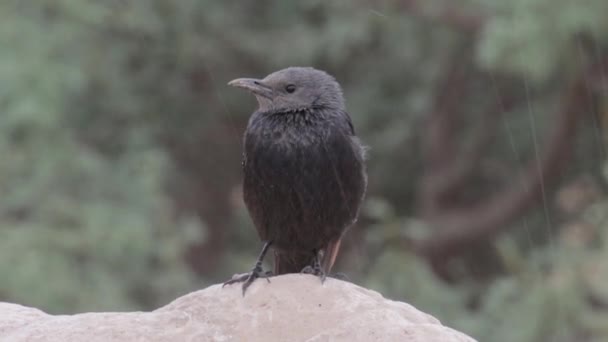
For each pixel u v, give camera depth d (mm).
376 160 21297
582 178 19266
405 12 18219
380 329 6512
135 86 18344
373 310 6695
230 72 19188
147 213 15914
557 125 18422
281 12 19438
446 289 15727
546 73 14266
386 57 20484
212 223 21016
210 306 6832
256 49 18703
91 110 17719
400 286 15234
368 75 20812
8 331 6828
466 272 20703
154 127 18609
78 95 16656
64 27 15828
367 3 18281
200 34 18219
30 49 15141
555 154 18812
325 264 7746
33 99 14688
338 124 7535
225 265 20375
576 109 17547
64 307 14164
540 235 20047
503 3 14336
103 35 17281
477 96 20672
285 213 7488
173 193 19594
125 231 15000
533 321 13984
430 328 6539
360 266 17266
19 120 14617
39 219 14852
